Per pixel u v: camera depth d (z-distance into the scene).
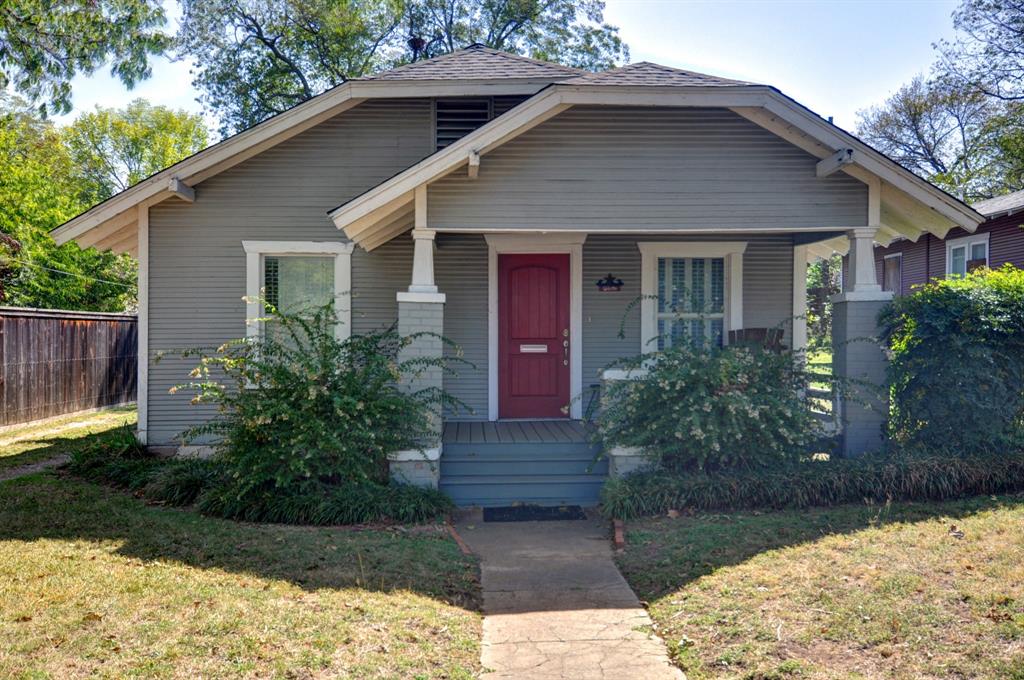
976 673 3.71
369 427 7.36
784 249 10.16
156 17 15.77
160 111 41.00
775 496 6.99
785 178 7.94
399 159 9.85
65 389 15.27
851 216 7.98
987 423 7.45
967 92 27.73
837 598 4.69
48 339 14.63
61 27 15.11
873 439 8.05
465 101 9.94
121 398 17.72
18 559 5.54
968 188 30.84
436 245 9.99
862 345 8.06
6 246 20.33
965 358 7.40
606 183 7.86
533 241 9.99
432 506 7.12
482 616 4.93
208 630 4.29
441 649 4.30
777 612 4.58
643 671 4.08
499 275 10.11
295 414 7.15
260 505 6.94
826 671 3.84
